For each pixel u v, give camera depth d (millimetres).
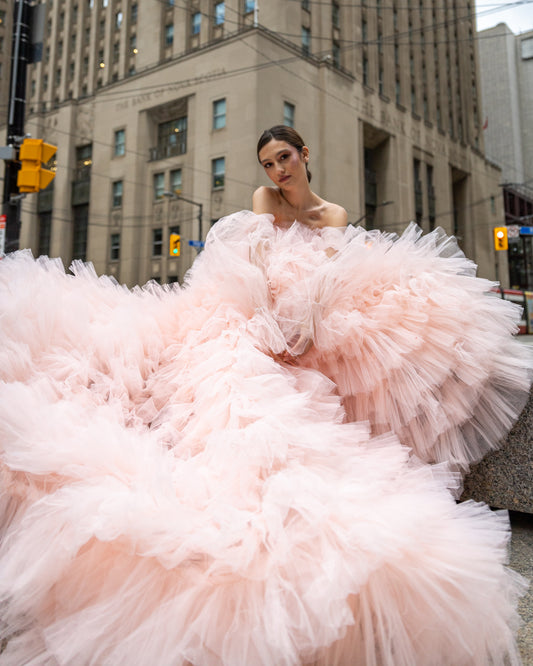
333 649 1188
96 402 1701
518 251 52906
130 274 31531
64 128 35844
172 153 30953
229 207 27594
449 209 40875
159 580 1225
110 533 1157
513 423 2008
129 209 32125
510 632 1246
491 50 78688
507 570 1372
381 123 34312
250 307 1871
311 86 29688
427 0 41281
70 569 1279
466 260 2021
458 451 1859
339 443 1476
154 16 32438
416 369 1821
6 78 35188
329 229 2039
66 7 38438
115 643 1169
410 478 1438
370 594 1178
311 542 1180
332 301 1851
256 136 26578
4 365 1669
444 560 1196
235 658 1085
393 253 1941
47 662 1238
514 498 2180
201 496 1309
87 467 1341
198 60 29406
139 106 32188
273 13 28359
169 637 1124
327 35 31000
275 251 1966
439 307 1834
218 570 1143
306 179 2213
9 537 1391
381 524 1183
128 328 1933
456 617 1176
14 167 10008
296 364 1897
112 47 34844
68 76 37656
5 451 1466
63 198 35250
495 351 1911
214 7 30000
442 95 42000
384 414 1834
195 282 2090
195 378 1688
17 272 1989
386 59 35625
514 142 75438
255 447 1339
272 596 1101
